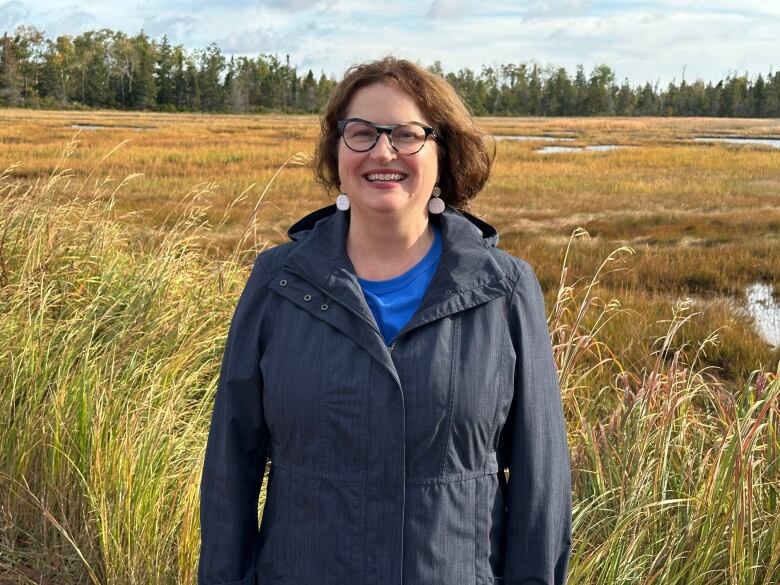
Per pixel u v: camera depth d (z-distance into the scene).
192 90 118.25
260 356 1.72
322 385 1.60
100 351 4.24
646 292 10.44
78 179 17.33
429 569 1.58
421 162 1.71
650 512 2.79
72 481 3.20
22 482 3.19
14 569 2.85
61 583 2.85
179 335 4.54
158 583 2.68
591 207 19.66
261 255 1.80
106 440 3.25
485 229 1.83
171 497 3.11
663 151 42.53
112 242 5.89
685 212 18.64
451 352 1.62
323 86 127.50
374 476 1.59
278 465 1.71
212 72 118.06
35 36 104.12
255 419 1.76
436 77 1.80
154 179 21.14
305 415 1.62
